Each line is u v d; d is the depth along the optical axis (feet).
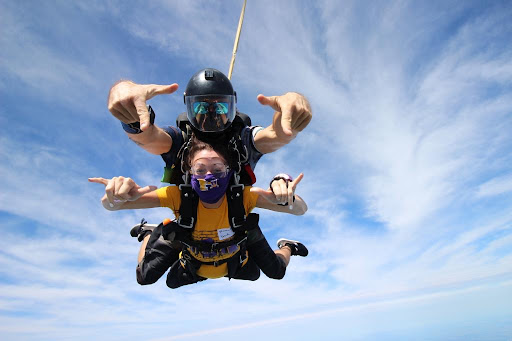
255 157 5.75
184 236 5.92
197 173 5.32
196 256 6.22
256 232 6.79
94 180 4.69
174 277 7.23
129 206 5.49
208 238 5.94
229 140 5.41
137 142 5.00
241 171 5.70
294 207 5.91
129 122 4.32
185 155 5.42
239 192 5.65
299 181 4.91
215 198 5.53
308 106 4.19
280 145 5.17
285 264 7.79
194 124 4.92
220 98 4.75
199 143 5.33
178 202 5.76
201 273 6.63
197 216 5.76
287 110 3.96
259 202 5.90
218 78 4.80
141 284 7.29
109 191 4.55
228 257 6.27
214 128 4.90
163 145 5.29
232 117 4.97
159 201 5.71
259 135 5.30
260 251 6.90
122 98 3.90
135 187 4.75
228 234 5.91
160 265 7.07
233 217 5.75
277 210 6.01
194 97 4.75
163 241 7.07
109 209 5.34
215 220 5.82
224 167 5.36
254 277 7.33
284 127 3.83
